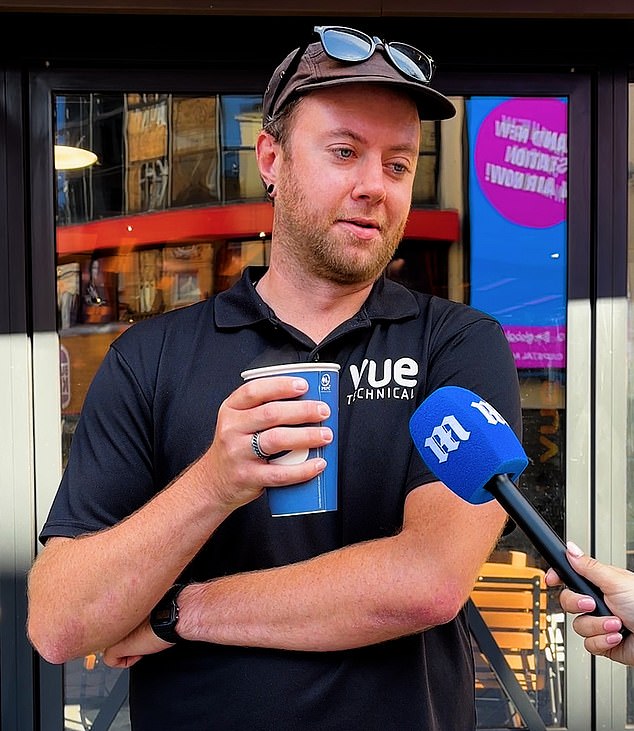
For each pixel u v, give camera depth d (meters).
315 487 1.01
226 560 1.25
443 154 2.63
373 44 1.24
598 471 2.61
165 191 2.62
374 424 1.25
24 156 2.53
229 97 2.59
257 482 0.99
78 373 2.59
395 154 1.26
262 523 1.23
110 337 2.61
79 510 1.25
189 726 1.22
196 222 2.63
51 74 2.52
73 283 2.59
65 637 1.14
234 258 2.64
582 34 2.53
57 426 2.56
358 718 1.18
